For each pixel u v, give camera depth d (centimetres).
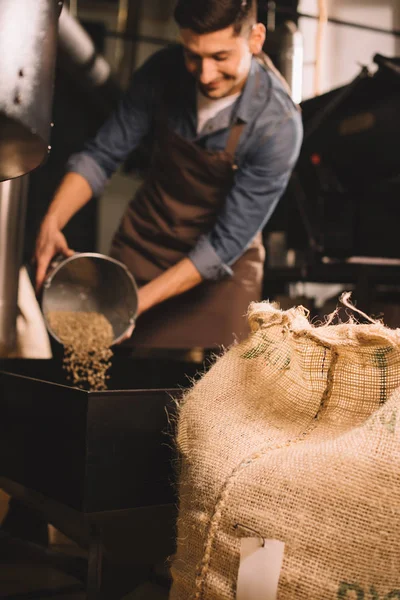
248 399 119
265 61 212
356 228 257
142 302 201
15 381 145
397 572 93
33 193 384
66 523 133
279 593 94
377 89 236
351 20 319
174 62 217
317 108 249
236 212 208
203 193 218
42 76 100
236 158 209
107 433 125
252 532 97
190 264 208
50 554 165
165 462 131
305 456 99
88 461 123
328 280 280
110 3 407
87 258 180
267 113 205
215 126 208
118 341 183
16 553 171
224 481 102
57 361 187
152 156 229
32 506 145
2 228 210
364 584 93
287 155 207
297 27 265
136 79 222
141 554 136
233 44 195
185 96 212
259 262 227
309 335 110
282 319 117
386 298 318
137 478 128
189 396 124
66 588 154
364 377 114
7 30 95
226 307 221
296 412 118
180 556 109
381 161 239
